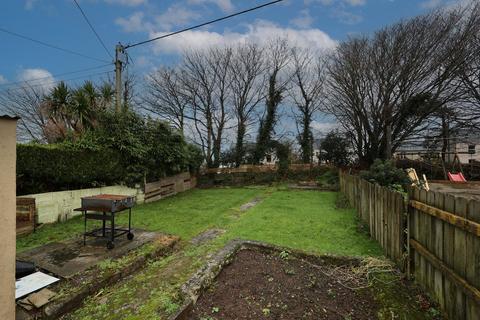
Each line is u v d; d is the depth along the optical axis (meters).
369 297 2.85
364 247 4.55
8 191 2.21
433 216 2.73
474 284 2.10
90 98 9.50
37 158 6.51
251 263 3.60
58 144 7.38
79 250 4.38
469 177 13.40
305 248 4.42
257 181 16.23
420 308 2.68
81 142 7.82
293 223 6.25
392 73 13.19
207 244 4.51
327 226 5.95
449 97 13.24
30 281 3.20
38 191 6.64
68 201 7.10
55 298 2.88
